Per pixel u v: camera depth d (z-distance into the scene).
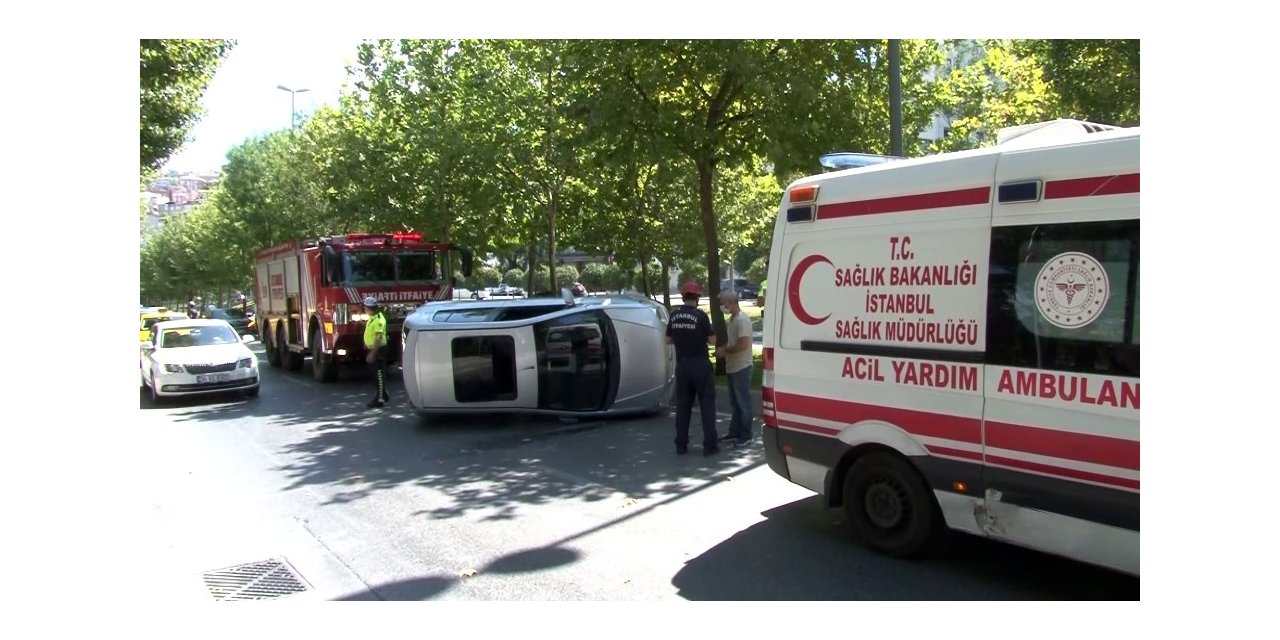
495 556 5.56
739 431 8.98
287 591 5.06
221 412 13.03
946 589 4.71
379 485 7.69
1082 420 4.12
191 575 5.37
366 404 13.31
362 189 21.91
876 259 5.09
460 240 21.55
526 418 11.00
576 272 45.41
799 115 11.73
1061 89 13.20
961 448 4.65
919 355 4.84
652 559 5.37
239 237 39.19
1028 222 4.36
